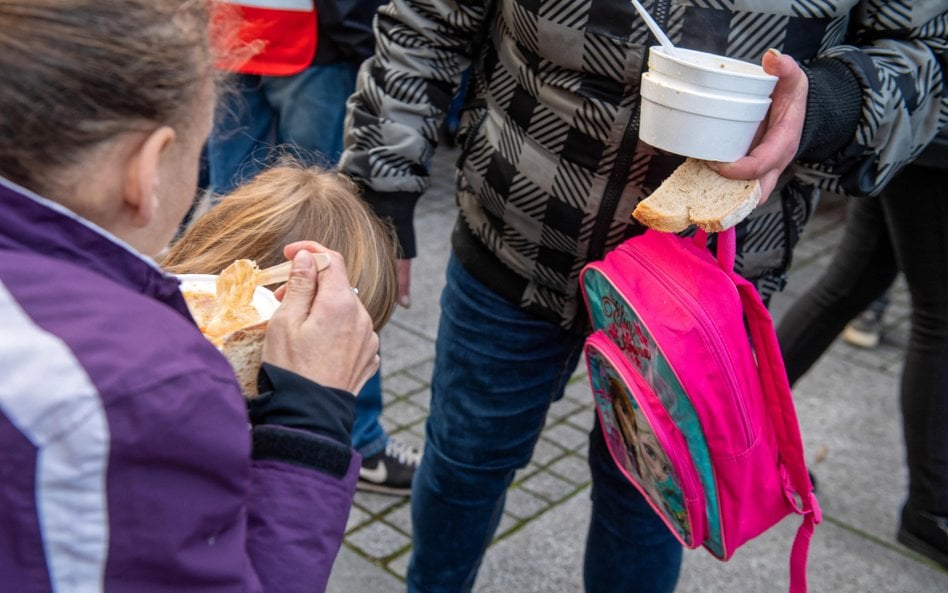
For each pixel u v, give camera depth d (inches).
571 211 61.4
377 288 57.0
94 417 28.2
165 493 29.8
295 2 99.5
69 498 28.3
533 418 71.5
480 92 67.2
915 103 58.1
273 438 36.2
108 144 30.5
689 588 96.2
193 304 44.6
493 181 64.4
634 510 70.6
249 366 40.1
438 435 72.7
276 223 56.9
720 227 50.5
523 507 105.6
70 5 29.8
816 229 190.2
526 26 59.0
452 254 72.2
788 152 51.9
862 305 102.2
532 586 94.7
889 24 58.7
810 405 130.7
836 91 54.4
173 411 29.5
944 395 94.0
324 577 36.2
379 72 68.1
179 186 33.9
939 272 90.1
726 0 54.9
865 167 59.1
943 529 96.4
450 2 65.2
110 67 29.6
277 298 45.3
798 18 55.8
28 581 28.6
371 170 67.9
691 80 48.6
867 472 117.3
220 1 37.8
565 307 65.6
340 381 38.6
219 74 37.3
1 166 29.9
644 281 55.7
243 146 108.7
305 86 103.3
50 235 30.5
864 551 103.7
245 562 33.1
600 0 55.8
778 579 98.5
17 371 28.0
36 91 29.0
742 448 54.7
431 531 75.1
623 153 58.8
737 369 53.6
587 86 58.4
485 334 68.4
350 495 37.5
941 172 85.4
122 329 29.8
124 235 32.8
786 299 161.0
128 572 29.6
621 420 61.7
